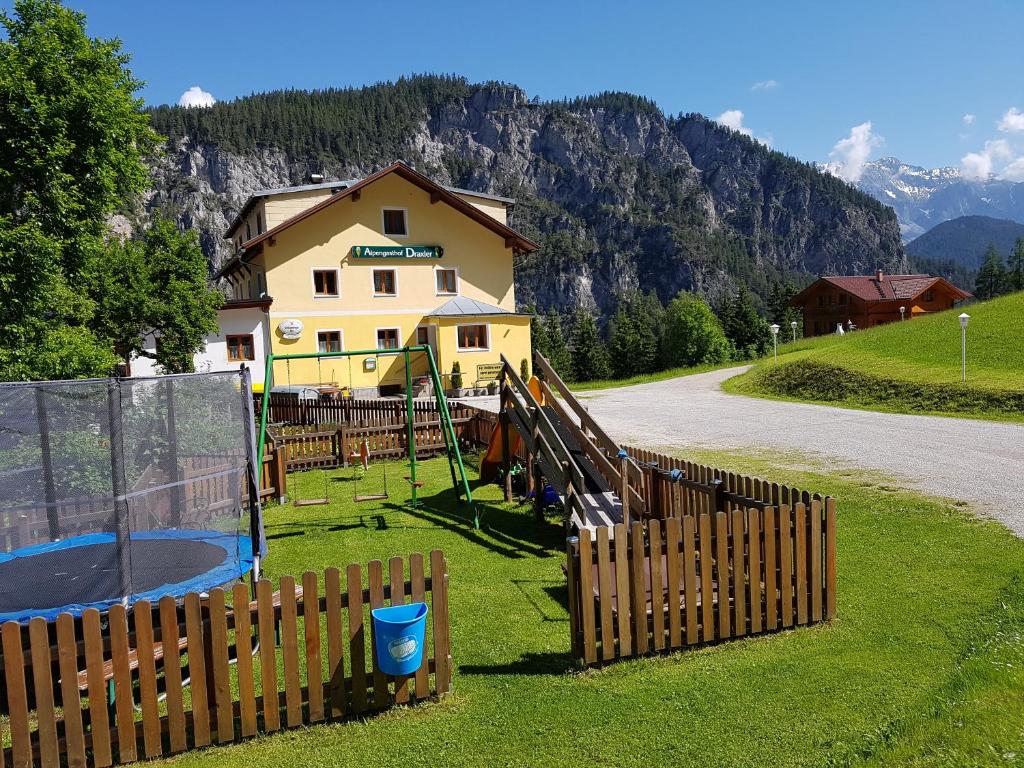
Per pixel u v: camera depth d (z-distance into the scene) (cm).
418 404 2119
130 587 614
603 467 924
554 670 584
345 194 3494
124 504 610
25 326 1262
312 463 1802
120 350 2477
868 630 625
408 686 534
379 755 465
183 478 796
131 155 1535
